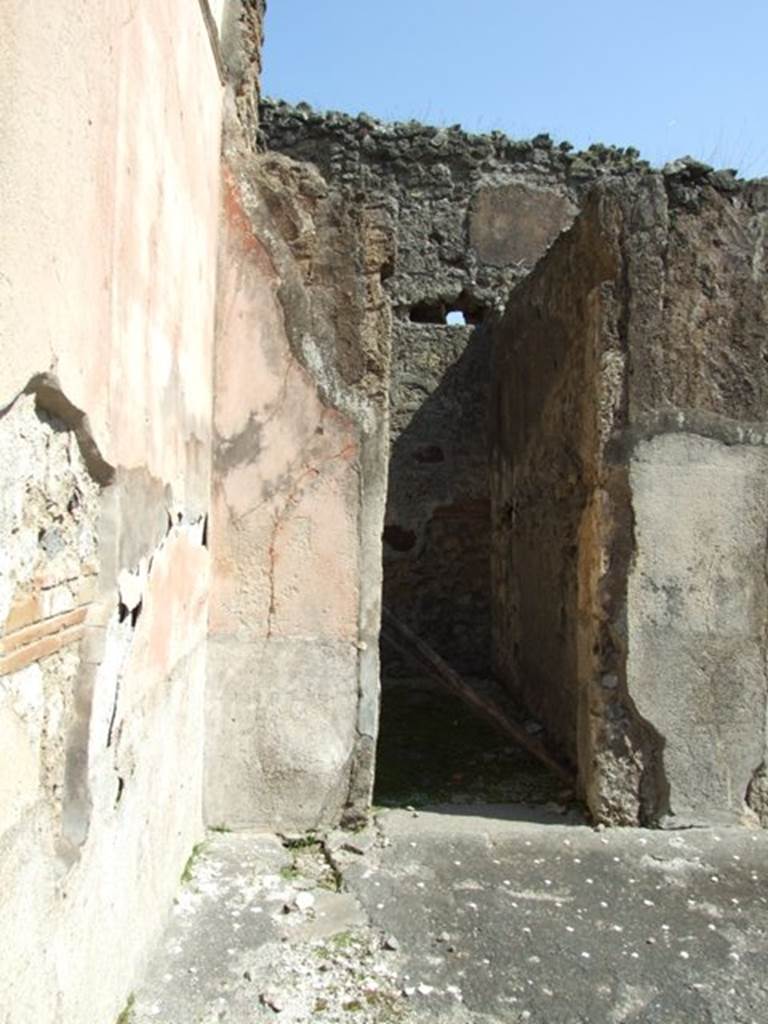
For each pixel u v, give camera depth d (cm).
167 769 257
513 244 650
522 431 506
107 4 175
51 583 158
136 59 202
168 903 261
